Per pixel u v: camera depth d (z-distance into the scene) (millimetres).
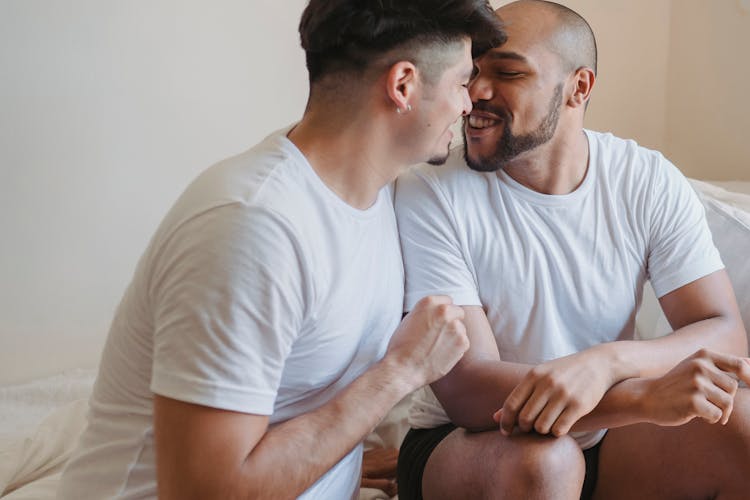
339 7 1001
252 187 970
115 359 1072
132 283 1039
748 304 1549
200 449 918
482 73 1267
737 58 2350
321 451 991
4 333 2068
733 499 1170
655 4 2516
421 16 1007
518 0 1339
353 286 1060
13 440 1697
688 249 1354
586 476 1309
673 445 1213
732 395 1070
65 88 2029
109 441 1083
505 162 1287
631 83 2555
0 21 1958
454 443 1218
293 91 2240
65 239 2088
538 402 1097
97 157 2084
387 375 1059
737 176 2404
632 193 1354
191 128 2156
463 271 1312
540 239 1325
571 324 1339
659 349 1218
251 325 929
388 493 1561
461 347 1094
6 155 2006
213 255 926
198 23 2115
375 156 1064
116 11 2039
